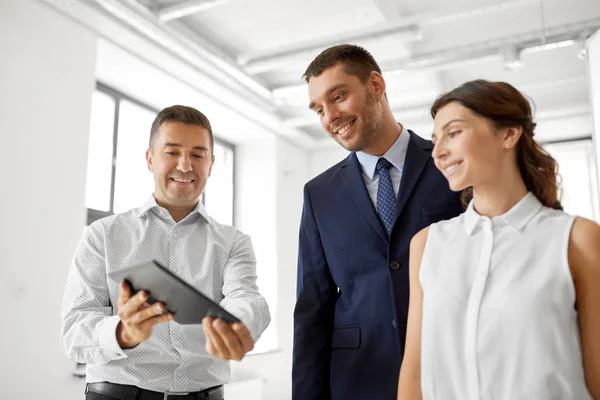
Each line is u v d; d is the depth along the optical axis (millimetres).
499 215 1199
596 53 3467
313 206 1840
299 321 1770
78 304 1718
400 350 1536
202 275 1873
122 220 1894
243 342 1272
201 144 1861
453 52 4570
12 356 3139
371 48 4797
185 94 5234
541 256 1100
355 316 1668
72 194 3654
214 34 4672
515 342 1054
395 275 1600
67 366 3449
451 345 1133
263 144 6758
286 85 5598
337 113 1659
